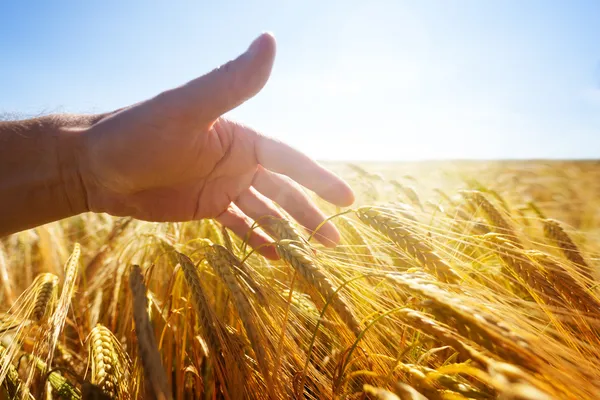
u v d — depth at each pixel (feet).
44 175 0.73
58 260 1.20
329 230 0.82
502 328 0.39
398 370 0.52
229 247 0.78
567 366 0.41
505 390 0.31
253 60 0.59
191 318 0.72
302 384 0.53
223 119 0.79
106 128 0.69
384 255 0.88
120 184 0.74
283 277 1.00
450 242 0.93
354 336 0.55
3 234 0.75
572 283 0.65
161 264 1.01
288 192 0.89
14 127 0.75
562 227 1.01
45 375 0.53
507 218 1.04
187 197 0.82
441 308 0.43
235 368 0.55
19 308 0.69
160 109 0.64
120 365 0.60
